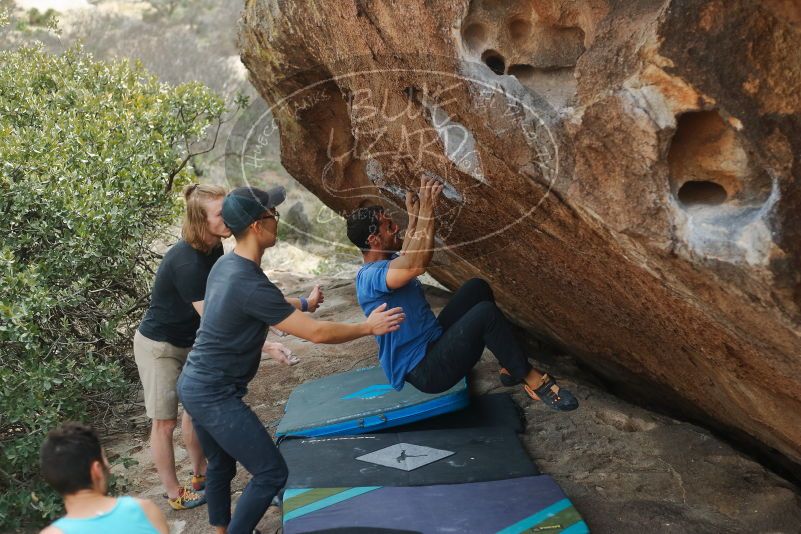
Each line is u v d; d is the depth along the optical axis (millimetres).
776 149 2182
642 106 2328
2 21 10516
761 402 3547
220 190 3547
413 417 4074
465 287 4004
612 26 2389
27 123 6145
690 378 4156
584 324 4520
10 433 4461
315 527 3162
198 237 3543
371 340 5891
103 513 2256
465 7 2609
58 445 2242
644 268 2756
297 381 5309
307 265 8992
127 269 5605
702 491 3727
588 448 4121
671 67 2221
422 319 3703
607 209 2574
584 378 5906
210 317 3037
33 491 3959
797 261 2285
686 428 4254
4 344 4441
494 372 4914
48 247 5230
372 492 3412
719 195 2457
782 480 3814
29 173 5156
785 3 2021
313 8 3215
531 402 4559
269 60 4113
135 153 5820
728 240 2363
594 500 3656
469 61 2695
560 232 3125
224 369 3043
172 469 3859
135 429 4938
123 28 15836
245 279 2979
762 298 2428
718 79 2170
